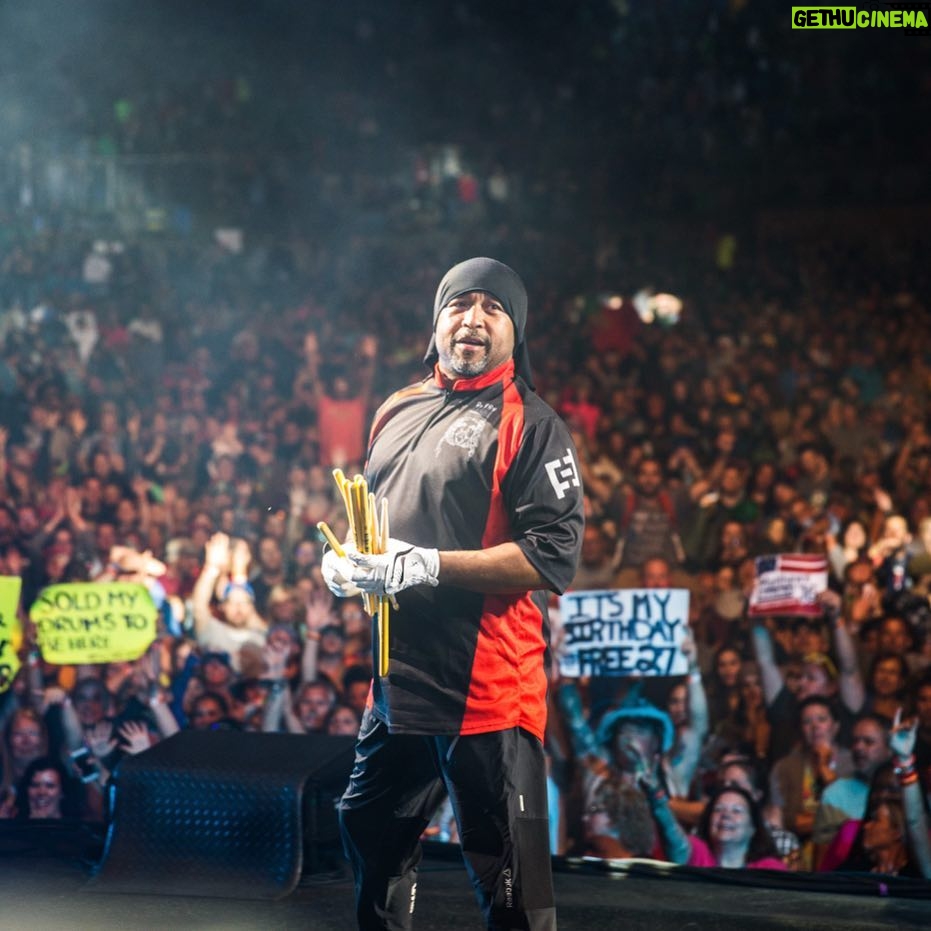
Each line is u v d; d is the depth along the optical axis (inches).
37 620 206.5
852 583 249.0
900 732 194.1
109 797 145.6
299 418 406.0
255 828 136.7
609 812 205.9
